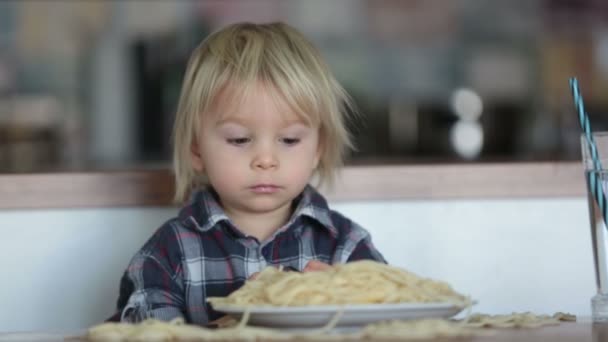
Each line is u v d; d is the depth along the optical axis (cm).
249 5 539
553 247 214
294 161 164
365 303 117
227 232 171
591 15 556
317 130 170
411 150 533
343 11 549
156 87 523
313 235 177
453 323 128
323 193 205
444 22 555
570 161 217
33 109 517
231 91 163
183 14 531
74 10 524
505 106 542
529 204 214
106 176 202
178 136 178
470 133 532
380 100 545
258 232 174
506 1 557
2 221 201
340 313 113
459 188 210
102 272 203
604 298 145
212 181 168
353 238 178
